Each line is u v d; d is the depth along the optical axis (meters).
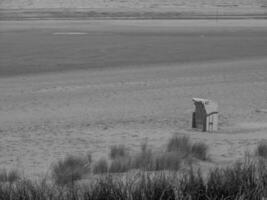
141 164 14.55
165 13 171.88
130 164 14.56
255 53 67.44
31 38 93.75
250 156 16.41
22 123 27.89
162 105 33.16
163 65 56.47
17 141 21.80
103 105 33.69
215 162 15.66
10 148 20.00
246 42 83.38
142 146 18.44
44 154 18.50
